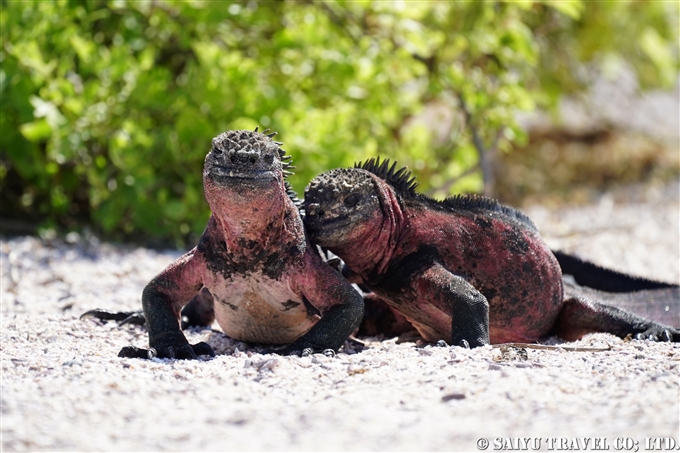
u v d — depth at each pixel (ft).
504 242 35.01
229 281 31.63
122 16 66.28
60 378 25.09
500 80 72.95
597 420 21.29
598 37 93.66
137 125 62.69
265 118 61.52
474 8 69.87
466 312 31.55
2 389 23.82
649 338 34.88
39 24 60.23
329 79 65.26
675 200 86.99
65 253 57.67
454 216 34.83
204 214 63.87
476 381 24.41
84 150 61.98
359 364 27.61
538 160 98.78
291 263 31.24
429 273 32.89
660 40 100.07
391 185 34.83
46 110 58.49
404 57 70.38
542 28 85.87
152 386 24.64
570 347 31.01
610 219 76.69
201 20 62.54
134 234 65.77
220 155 28.94
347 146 65.16
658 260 59.72
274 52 66.08
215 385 24.95
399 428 21.01
